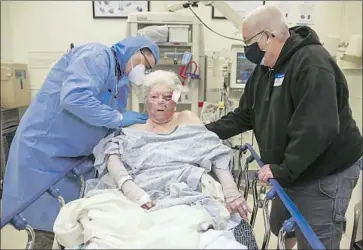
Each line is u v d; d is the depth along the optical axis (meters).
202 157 1.46
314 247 0.89
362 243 1.66
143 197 1.27
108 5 3.09
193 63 2.63
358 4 2.92
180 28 2.57
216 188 1.37
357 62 2.62
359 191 1.75
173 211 1.16
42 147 1.51
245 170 1.61
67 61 1.50
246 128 1.80
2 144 2.56
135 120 1.61
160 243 0.98
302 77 1.31
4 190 1.54
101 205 1.18
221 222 1.21
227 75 2.59
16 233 1.11
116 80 1.59
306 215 1.46
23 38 3.09
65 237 1.14
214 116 2.46
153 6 3.11
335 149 1.41
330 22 3.13
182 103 2.65
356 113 2.60
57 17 3.09
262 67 1.61
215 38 3.05
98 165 1.47
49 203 1.49
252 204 1.41
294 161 1.29
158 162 1.43
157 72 1.60
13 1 3.03
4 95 2.78
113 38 3.16
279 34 1.41
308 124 1.25
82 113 1.39
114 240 1.03
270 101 1.49
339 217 1.49
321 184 1.45
